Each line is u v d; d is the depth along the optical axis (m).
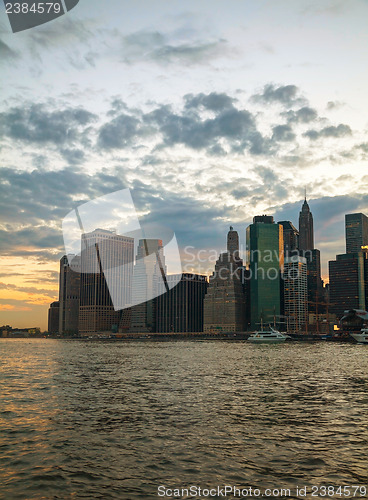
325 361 130.88
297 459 28.05
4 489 23.27
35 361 135.75
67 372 92.00
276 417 41.09
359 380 74.62
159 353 193.12
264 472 25.72
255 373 88.25
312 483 23.92
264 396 54.72
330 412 43.72
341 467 26.52
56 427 36.91
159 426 37.19
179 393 57.41
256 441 32.34
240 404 48.47
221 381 72.44
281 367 105.62
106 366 110.94
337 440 32.59
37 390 60.88
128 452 29.67
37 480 24.50
